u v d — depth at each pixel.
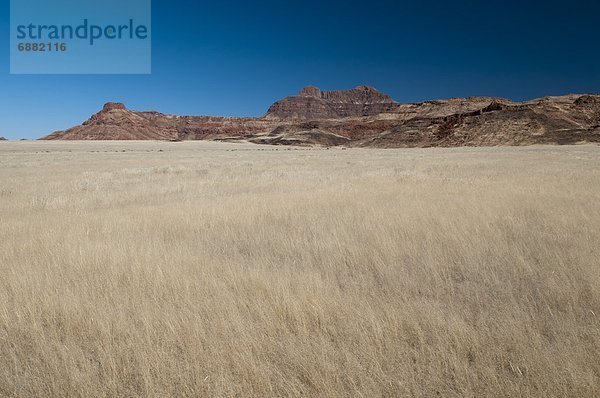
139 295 4.65
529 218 9.04
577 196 12.05
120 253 6.36
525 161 34.69
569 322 3.75
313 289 4.59
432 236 7.42
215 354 3.19
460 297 4.67
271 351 3.33
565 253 6.10
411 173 22.89
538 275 5.39
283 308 4.05
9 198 14.94
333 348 3.32
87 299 4.42
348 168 30.48
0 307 4.22
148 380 2.90
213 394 2.79
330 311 3.98
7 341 3.69
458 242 6.96
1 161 44.28
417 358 3.18
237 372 3.00
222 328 3.65
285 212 10.42
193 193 16.14
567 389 2.72
